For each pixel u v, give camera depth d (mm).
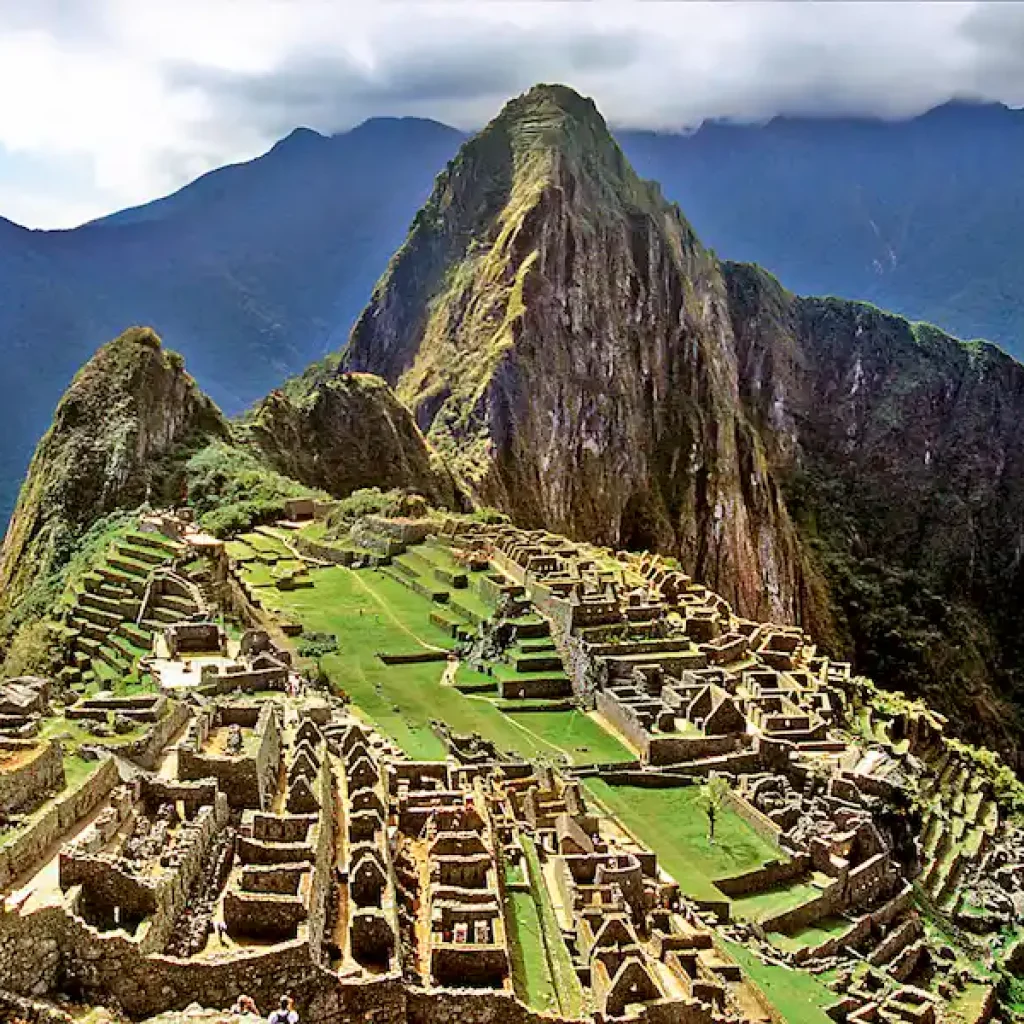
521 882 48781
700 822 70500
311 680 77875
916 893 71562
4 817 34281
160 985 31719
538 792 64000
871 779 76938
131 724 43938
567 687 91562
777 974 53812
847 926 62625
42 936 30969
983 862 79688
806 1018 49594
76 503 166750
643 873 56812
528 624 97875
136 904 32781
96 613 87938
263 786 41938
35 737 38656
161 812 38188
